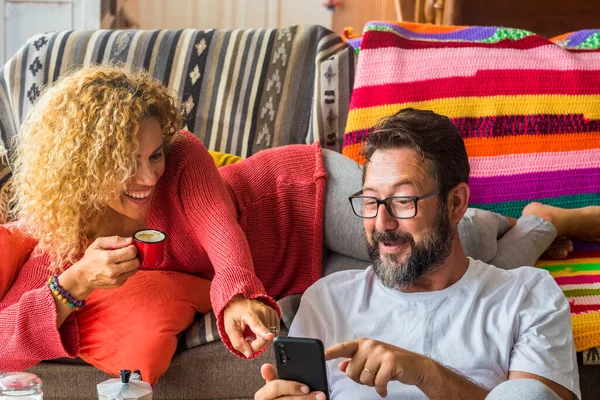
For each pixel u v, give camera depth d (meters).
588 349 1.95
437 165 1.64
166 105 1.82
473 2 3.16
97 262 1.70
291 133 2.61
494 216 2.23
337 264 2.18
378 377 1.44
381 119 1.73
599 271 2.25
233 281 1.72
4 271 1.91
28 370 1.95
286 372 1.41
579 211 2.38
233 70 2.64
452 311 1.70
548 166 2.47
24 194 1.83
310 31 2.65
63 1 3.59
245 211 2.11
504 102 2.48
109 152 1.70
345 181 2.16
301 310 1.79
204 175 1.96
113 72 1.82
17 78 2.71
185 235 1.99
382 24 2.60
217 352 1.93
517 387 1.27
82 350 1.88
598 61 2.56
